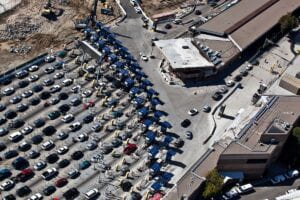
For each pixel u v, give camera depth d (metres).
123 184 155.38
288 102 182.38
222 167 161.62
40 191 151.12
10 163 158.38
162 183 157.62
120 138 171.88
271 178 167.62
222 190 160.25
